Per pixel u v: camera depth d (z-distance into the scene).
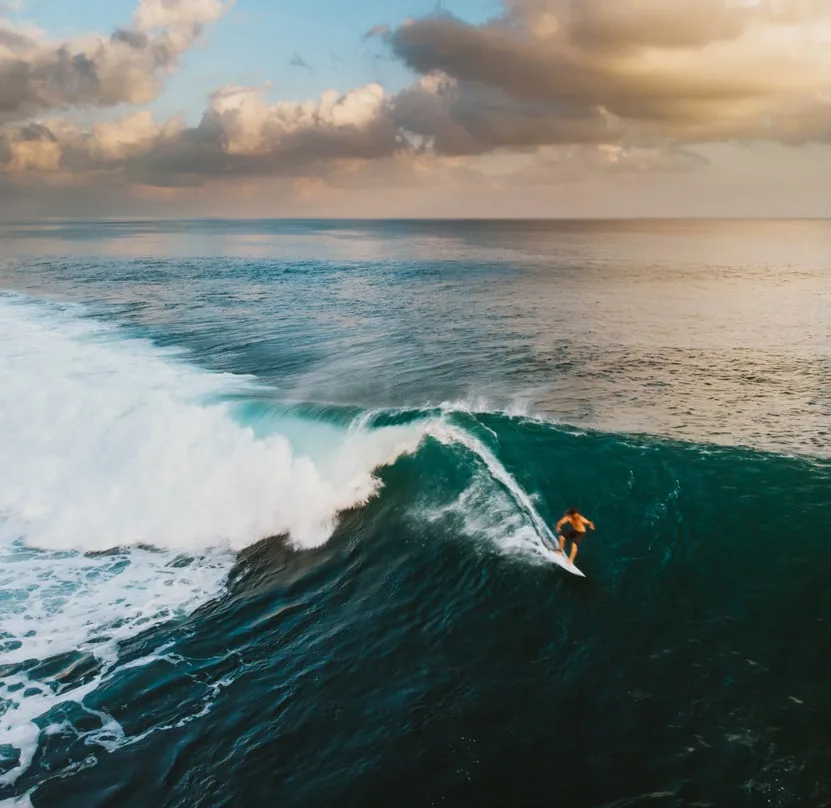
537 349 25.17
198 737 7.12
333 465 13.66
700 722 6.95
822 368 21.80
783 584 9.24
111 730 7.28
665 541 10.48
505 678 7.79
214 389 19.86
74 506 12.50
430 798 6.20
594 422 16.61
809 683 7.42
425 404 18.39
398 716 7.27
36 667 8.38
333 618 9.28
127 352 24.77
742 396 18.70
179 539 11.50
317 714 7.37
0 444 14.93
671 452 13.73
